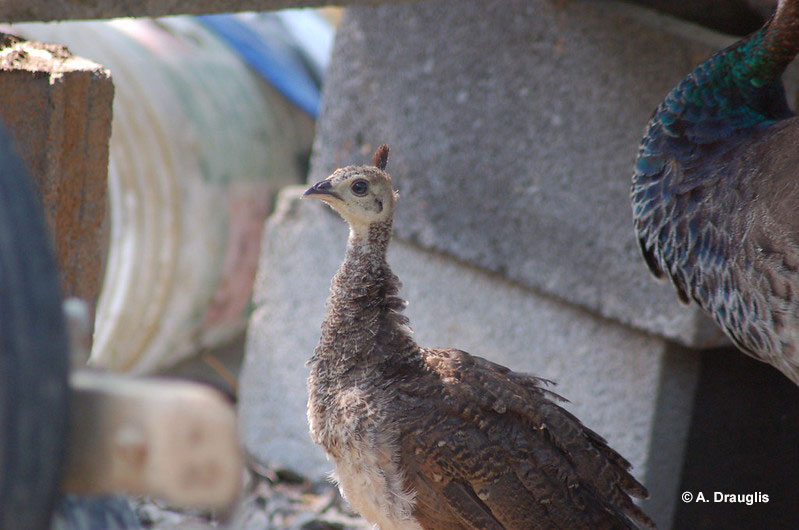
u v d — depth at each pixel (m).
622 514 6.48
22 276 2.41
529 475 6.16
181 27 14.82
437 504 6.14
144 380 2.66
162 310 13.34
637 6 8.38
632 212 7.58
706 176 6.82
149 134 13.22
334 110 9.77
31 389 2.36
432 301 9.42
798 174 6.18
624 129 8.21
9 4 5.86
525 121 8.69
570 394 8.74
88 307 5.98
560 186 8.55
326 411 6.34
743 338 6.61
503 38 8.73
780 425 8.71
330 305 6.53
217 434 2.58
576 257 8.52
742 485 8.70
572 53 8.41
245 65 15.01
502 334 9.07
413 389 6.22
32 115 5.56
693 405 8.41
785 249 6.11
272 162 14.48
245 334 14.78
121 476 2.55
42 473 2.39
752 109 7.12
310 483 9.95
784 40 6.89
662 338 8.27
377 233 6.50
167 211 13.26
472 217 9.02
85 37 13.18
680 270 6.98
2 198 2.45
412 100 9.27
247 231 14.00
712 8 7.97
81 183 5.79
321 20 16.44
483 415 6.20
